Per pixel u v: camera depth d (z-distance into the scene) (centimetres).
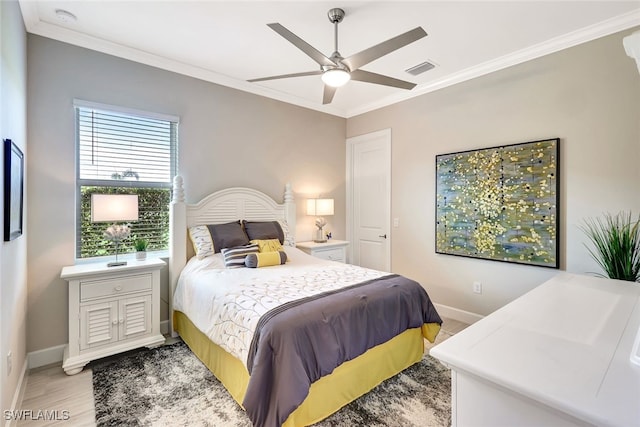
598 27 242
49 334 247
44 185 246
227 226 321
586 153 253
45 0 213
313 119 434
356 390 196
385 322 209
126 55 282
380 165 425
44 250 246
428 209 366
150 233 305
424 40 264
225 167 348
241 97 361
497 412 76
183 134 317
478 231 319
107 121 280
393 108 404
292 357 157
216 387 212
